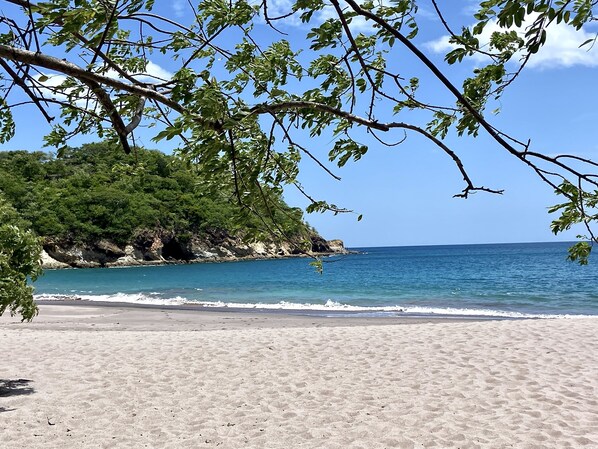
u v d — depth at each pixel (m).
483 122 1.65
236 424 7.48
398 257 130.62
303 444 6.76
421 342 12.88
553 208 1.86
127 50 3.04
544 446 6.63
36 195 87.62
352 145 2.29
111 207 93.75
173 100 1.97
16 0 1.83
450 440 6.85
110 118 2.37
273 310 26.81
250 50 2.41
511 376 9.82
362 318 22.20
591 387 9.09
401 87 2.15
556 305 30.77
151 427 7.35
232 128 1.93
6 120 3.01
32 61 1.95
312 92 2.38
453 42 1.85
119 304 29.66
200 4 2.28
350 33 1.89
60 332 15.37
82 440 6.84
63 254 89.31
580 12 1.45
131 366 10.59
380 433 7.11
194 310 26.25
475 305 30.91
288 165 2.48
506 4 1.47
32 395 8.60
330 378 9.78
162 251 100.25
